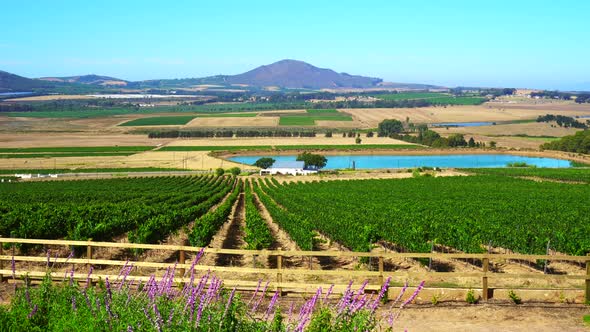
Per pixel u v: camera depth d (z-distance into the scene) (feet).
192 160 437.99
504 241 88.79
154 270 63.41
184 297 30.01
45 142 573.74
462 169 369.30
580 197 189.37
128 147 526.16
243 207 192.85
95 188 248.52
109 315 28.30
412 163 439.63
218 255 80.89
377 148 519.19
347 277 56.54
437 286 48.49
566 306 46.68
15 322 30.14
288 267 73.26
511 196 198.49
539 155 478.18
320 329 28.40
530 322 42.96
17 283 51.72
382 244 101.45
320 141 588.50
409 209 147.23
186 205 164.55
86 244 52.13
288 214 123.75
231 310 28.55
